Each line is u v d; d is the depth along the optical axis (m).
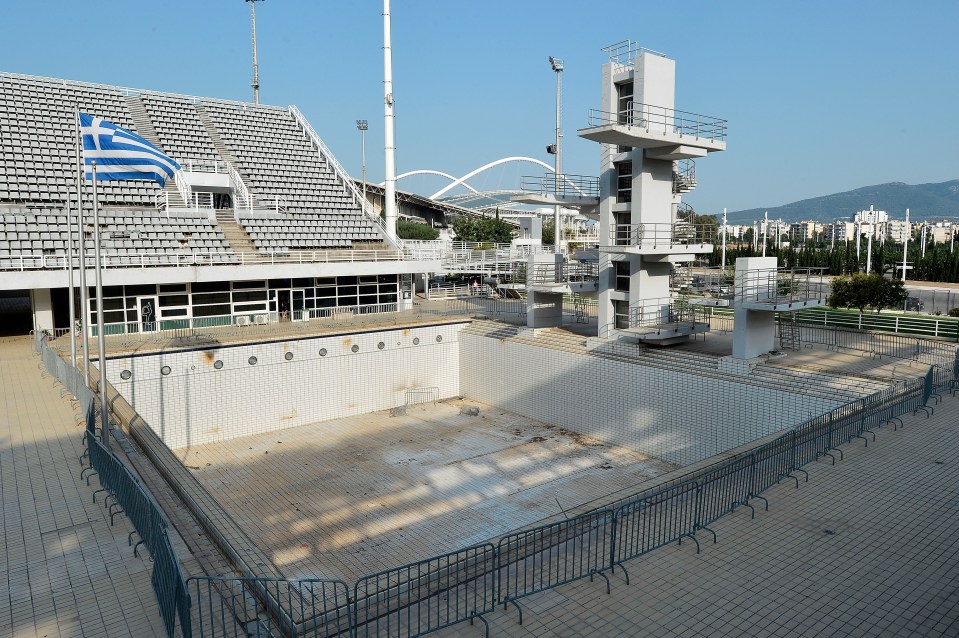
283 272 29.95
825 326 27.89
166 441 23.83
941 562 9.20
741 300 20.59
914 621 7.84
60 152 34.97
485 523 17.78
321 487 20.47
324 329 28.00
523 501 19.16
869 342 24.55
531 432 25.70
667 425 22.12
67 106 39.00
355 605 7.55
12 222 28.45
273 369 26.11
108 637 7.64
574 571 9.07
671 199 24.25
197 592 8.01
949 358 21.75
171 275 27.27
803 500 11.32
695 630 7.75
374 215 40.53
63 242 27.95
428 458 22.95
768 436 14.51
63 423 16.19
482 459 22.77
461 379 31.41
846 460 13.19
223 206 40.41
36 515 10.93
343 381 27.98
